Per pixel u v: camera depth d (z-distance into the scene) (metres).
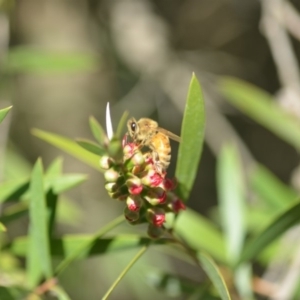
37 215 0.29
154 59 0.67
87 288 0.59
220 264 0.36
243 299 0.34
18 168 0.45
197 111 0.28
